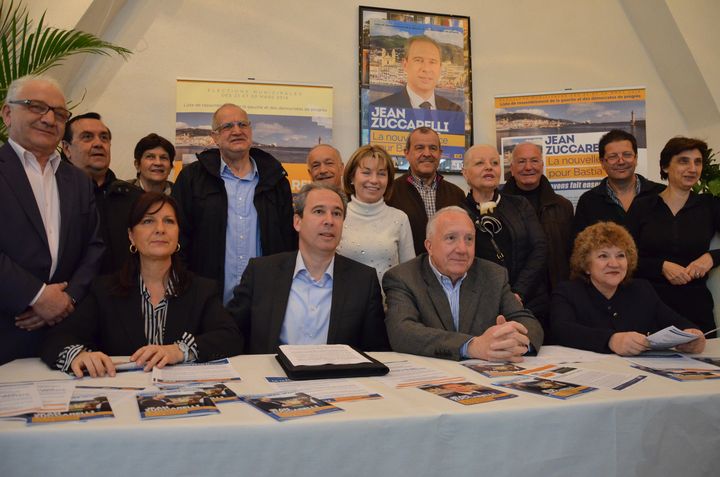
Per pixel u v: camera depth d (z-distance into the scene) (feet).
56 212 8.01
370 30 15.78
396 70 15.83
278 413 3.92
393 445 3.85
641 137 15.48
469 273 7.85
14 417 3.76
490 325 7.52
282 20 15.44
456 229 7.30
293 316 7.51
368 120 15.56
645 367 5.82
